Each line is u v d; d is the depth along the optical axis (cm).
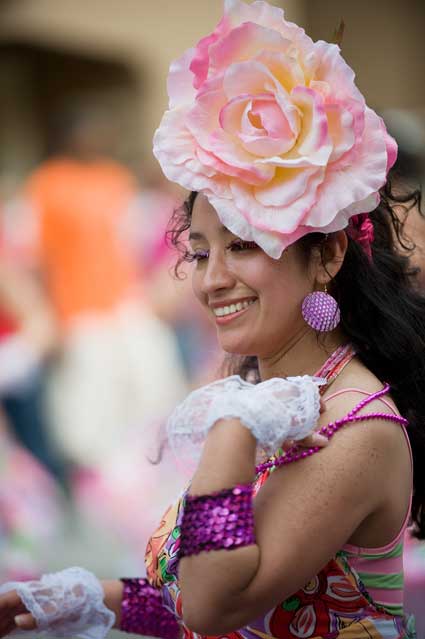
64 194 1255
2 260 1223
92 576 522
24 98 2459
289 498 416
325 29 2258
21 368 1212
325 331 459
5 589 515
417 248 536
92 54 2273
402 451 440
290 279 445
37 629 515
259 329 450
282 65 423
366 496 422
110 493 1179
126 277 1289
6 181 2225
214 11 2142
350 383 449
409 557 686
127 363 1273
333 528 415
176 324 1348
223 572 396
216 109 428
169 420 421
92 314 1269
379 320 468
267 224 418
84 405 1241
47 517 1100
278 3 2056
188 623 406
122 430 1254
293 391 423
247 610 407
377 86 2392
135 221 1302
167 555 469
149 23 2164
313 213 419
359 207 426
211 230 448
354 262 463
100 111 1326
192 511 403
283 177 419
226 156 420
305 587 439
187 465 435
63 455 1221
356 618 441
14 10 2170
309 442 420
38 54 2419
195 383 1337
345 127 418
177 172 432
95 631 518
